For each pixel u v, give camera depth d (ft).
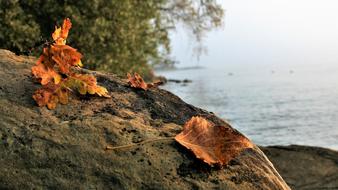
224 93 21.75
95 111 1.93
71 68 2.15
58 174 1.74
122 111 1.96
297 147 4.27
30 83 2.00
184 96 19.97
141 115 1.97
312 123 12.07
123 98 2.03
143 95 2.08
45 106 1.91
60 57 1.95
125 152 1.80
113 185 1.74
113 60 10.52
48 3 10.17
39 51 7.40
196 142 1.84
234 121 12.74
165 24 14.94
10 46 9.64
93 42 10.25
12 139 1.79
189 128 1.88
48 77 1.93
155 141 1.84
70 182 1.73
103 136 1.83
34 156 1.76
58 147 1.79
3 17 9.65
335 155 4.11
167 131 1.90
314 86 26.25
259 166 1.88
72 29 10.02
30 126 1.83
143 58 12.09
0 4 9.71
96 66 10.34
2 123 1.83
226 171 1.81
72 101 1.95
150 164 1.78
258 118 13.26
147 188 1.74
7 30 9.51
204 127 1.88
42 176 1.74
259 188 1.80
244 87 26.73
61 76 1.96
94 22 10.09
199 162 1.81
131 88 2.11
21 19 10.01
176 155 1.81
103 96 2.01
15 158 1.76
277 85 28.32
